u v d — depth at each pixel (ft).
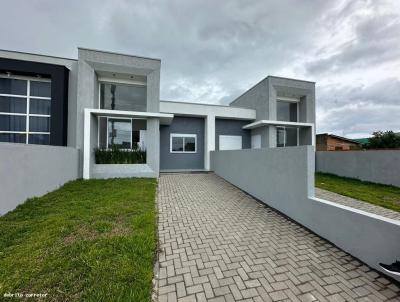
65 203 14.78
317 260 8.64
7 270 6.96
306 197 11.99
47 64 25.32
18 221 11.34
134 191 19.08
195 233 11.26
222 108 41.63
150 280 6.89
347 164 28.81
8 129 25.67
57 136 25.49
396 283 7.14
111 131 29.43
